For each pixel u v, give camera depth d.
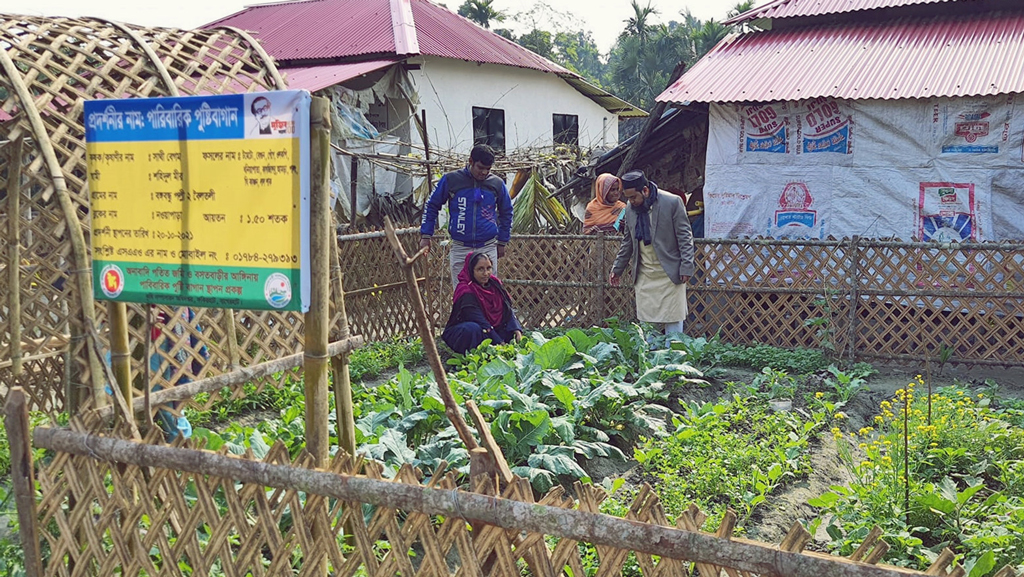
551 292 10.34
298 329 5.28
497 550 2.97
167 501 3.52
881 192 9.44
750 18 12.05
